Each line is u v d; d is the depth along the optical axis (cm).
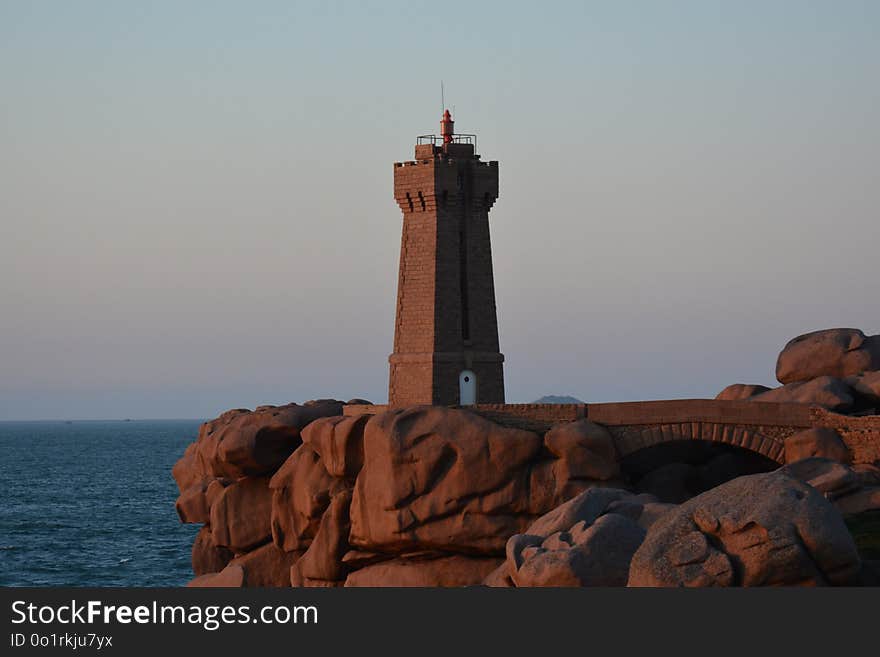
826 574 7694
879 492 11062
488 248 15988
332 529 13288
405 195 15750
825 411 12531
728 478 13888
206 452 15038
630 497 10606
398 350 15762
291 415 14762
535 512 12450
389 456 12562
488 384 15800
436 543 12488
